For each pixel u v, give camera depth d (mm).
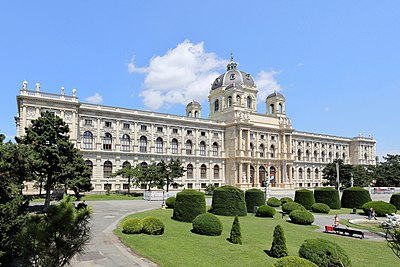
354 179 95500
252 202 47812
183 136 93250
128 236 25344
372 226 37938
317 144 129625
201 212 34219
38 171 36125
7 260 15672
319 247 17531
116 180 77500
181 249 22406
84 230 12844
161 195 60188
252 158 100500
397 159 110688
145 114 85500
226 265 19250
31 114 65312
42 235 11469
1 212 16031
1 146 21172
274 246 21438
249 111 106312
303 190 54625
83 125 74750
